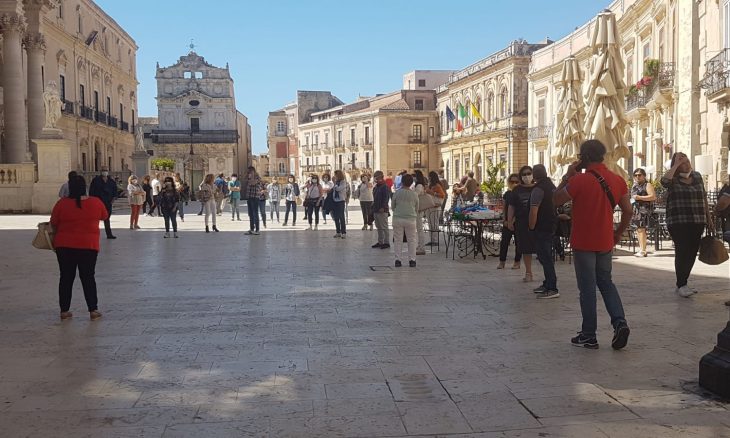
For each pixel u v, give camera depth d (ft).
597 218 19.60
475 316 24.38
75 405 15.15
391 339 20.97
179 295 29.14
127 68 203.62
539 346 20.02
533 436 13.15
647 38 91.09
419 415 14.33
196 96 250.57
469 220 43.01
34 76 115.85
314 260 41.68
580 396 15.42
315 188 68.08
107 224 56.95
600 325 22.70
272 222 82.23
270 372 17.54
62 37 143.43
